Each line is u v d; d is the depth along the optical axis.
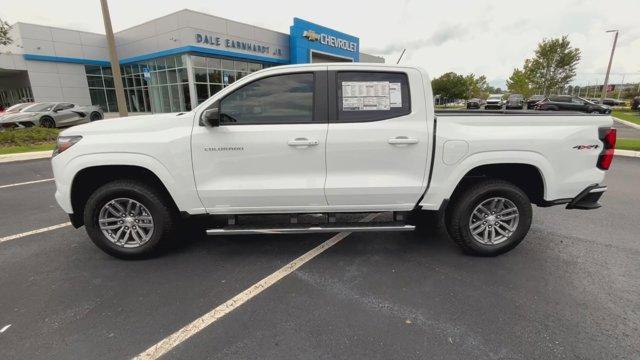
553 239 3.99
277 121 3.25
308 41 26.55
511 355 2.21
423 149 3.27
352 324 2.52
